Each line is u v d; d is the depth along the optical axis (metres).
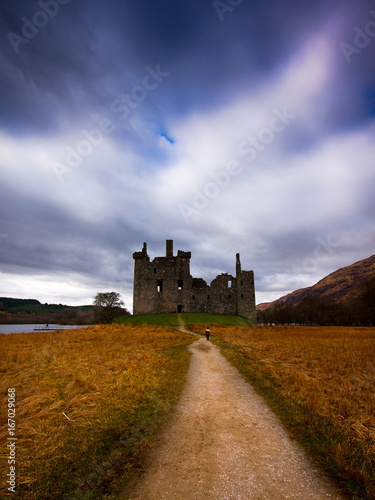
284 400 9.09
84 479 5.06
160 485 4.97
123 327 45.59
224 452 6.07
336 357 15.03
